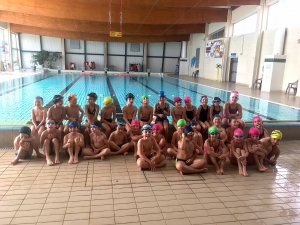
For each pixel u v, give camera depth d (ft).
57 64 75.10
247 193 8.32
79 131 12.86
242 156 9.98
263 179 9.46
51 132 10.58
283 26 34.06
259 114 20.39
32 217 6.59
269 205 7.60
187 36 71.87
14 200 7.38
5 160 10.40
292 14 32.48
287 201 7.88
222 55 51.13
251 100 26.89
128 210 7.06
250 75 41.63
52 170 9.58
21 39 71.36
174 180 9.14
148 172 9.77
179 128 10.90
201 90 36.60
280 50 33.60
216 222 6.65
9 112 19.43
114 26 59.21
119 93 32.71
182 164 9.62
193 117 13.80
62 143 11.84
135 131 11.91
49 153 11.03
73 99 12.57
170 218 6.75
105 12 42.14
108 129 12.64
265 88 34.71
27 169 9.61
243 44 44.24
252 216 6.99
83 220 6.53
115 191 8.13
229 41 49.47
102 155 10.84
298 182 9.29
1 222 6.36
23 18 55.11
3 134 11.87
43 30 67.36
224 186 8.80
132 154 11.68
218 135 10.28
